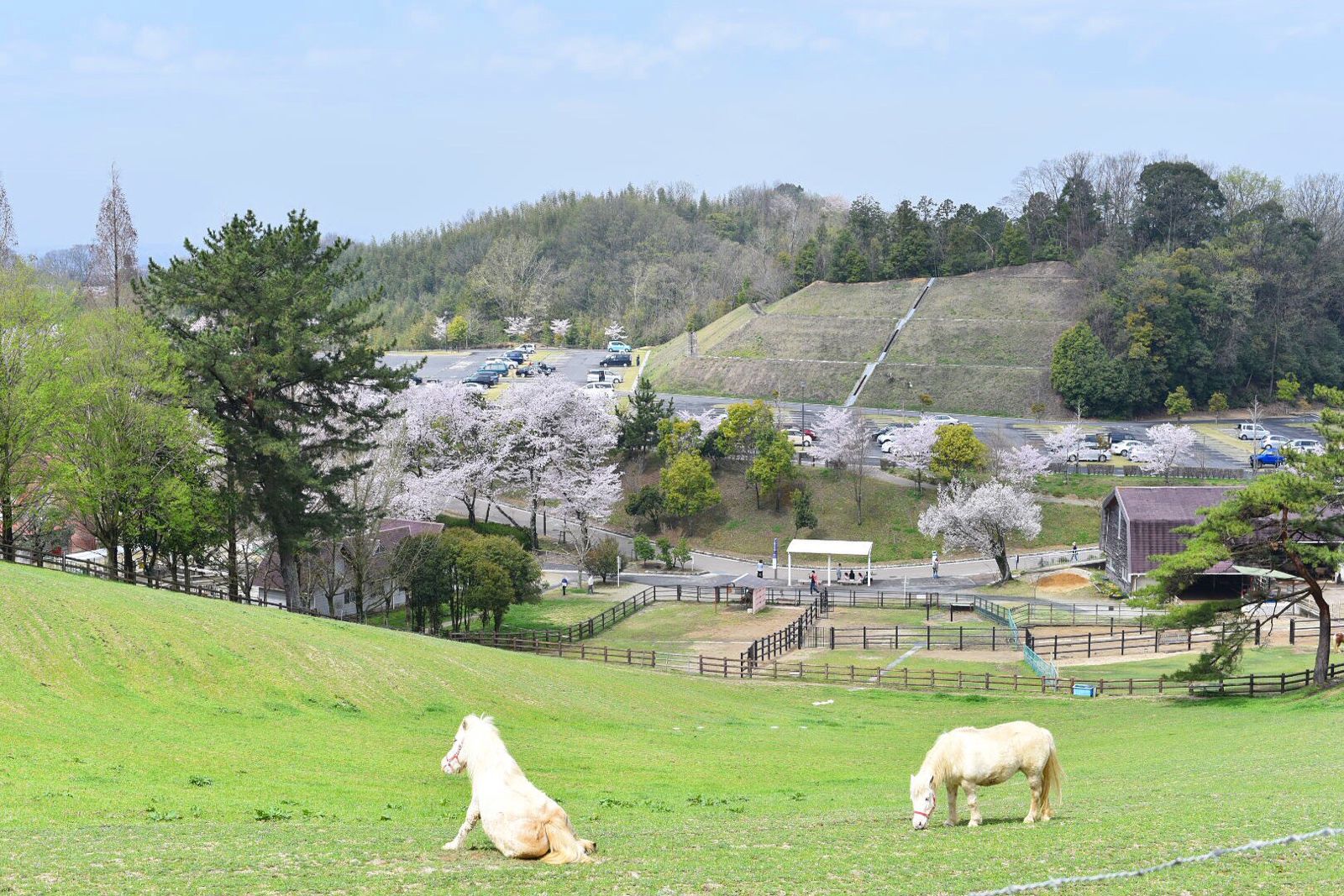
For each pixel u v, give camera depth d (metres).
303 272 60.03
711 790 28.00
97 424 51.94
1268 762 28.64
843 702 48.88
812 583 85.50
